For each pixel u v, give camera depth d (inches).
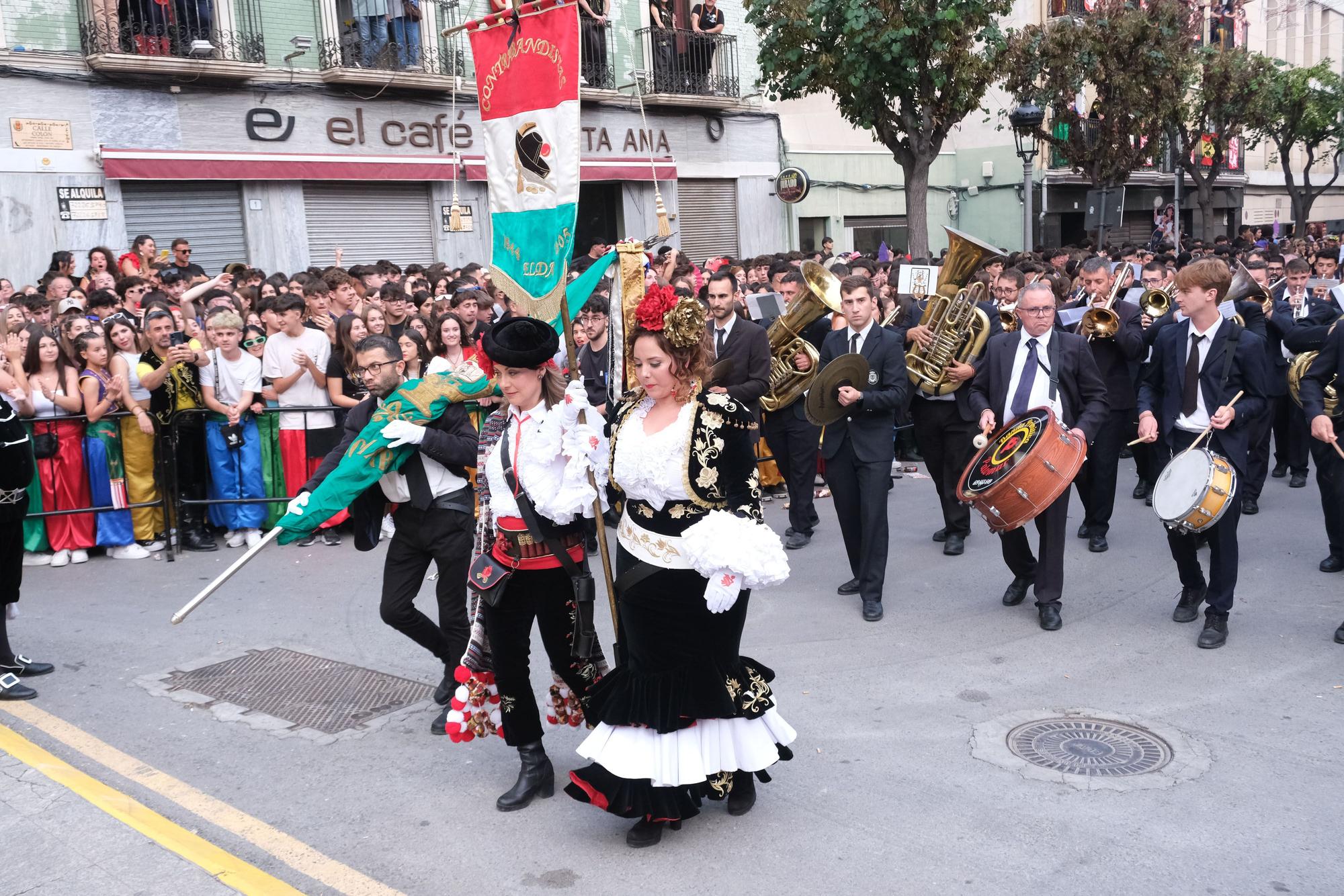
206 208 590.2
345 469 185.3
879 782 173.3
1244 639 232.5
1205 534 230.5
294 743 193.8
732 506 147.7
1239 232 1505.9
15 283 524.1
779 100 717.9
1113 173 871.7
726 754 152.8
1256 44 1373.0
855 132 971.3
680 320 145.8
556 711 176.4
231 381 322.0
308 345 331.3
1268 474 397.1
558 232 172.1
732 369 283.9
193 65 560.1
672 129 807.7
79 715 207.0
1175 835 154.5
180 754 189.9
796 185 839.7
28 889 145.5
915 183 666.8
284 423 328.2
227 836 161.8
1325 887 140.6
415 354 302.7
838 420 257.4
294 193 620.4
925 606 262.8
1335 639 229.3
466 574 197.2
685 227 826.2
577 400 158.7
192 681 222.8
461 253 695.7
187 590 285.0
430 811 168.2
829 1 617.9
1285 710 195.9
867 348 253.8
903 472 426.9
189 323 350.9
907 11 615.8
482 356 184.4
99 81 543.5
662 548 148.8
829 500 381.1
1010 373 249.6
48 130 529.3
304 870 151.8
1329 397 252.1
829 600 269.7
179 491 320.2
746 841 156.7
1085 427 238.7
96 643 244.8
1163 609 254.2
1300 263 365.4
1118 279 301.6
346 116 634.8
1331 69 1464.1
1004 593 268.1
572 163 170.1
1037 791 168.7
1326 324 339.6
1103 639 235.9
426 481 191.8
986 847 152.8
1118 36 830.5
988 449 246.7
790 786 173.2
